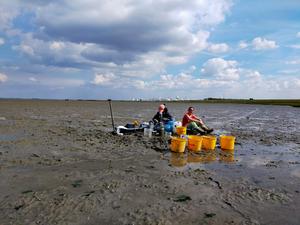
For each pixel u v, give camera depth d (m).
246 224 6.75
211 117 40.84
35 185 8.81
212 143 15.22
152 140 16.94
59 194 8.11
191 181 9.66
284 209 7.70
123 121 30.34
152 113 46.59
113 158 12.61
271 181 10.11
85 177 9.72
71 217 6.77
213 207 7.62
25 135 18.22
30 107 58.91
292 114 56.53
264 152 15.34
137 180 9.55
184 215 7.08
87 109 57.06
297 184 9.87
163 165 11.68
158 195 8.28
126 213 7.06
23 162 11.45
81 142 16.16
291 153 15.36
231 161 12.91
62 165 11.21
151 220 6.75
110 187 8.79
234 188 9.16
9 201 7.55
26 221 6.52
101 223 6.53
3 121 26.38
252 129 26.16
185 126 18.97
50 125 24.36
